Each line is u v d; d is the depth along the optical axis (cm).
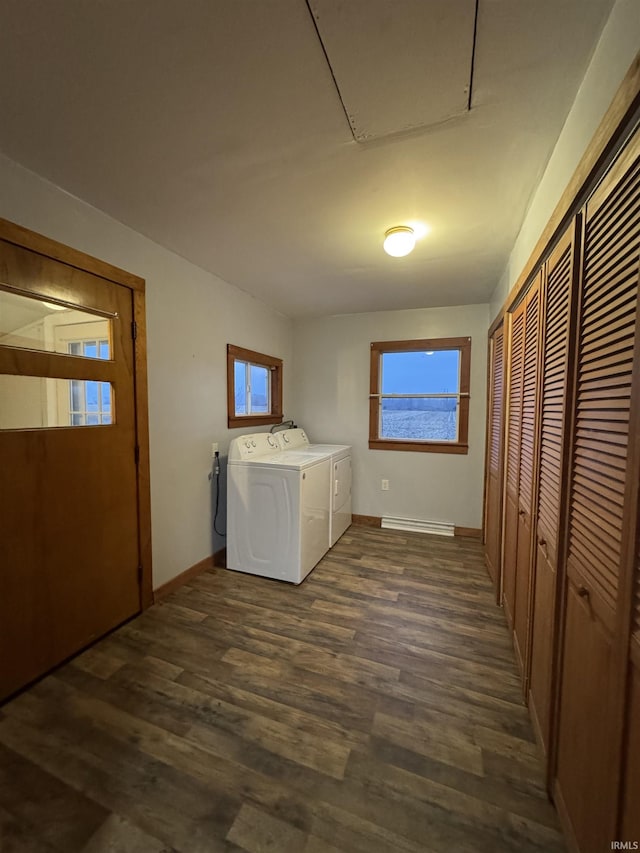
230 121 127
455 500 367
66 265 173
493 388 283
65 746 133
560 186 129
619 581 77
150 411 226
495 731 141
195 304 260
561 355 121
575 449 106
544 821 110
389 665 177
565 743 107
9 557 155
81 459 184
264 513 269
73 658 181
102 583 197
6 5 89
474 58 102
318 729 141
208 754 131
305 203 178
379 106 119
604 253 89
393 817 111
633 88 69
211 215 191
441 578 269
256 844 104
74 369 178
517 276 210
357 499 401
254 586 257
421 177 157
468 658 183
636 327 72
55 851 102
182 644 192
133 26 94
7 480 154
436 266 258
